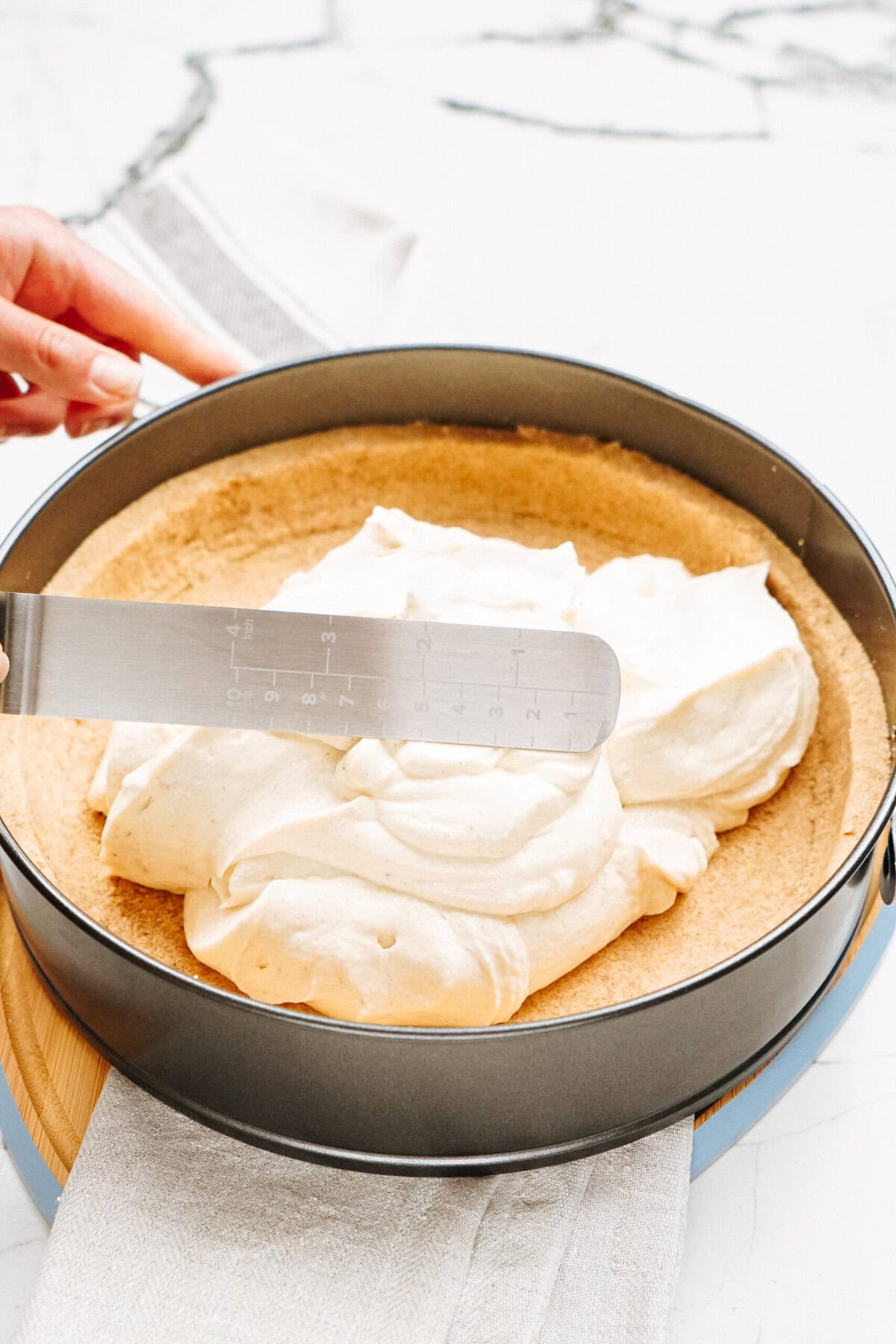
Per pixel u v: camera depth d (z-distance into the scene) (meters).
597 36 1.78
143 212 1.51
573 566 1.03
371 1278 0.84
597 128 1.69
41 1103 0.94
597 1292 0.84
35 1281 0.84
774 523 1.12
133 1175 0.88
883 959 1.04
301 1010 0.92
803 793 1.03
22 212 1.21
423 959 0.86
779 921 0.95
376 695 0.88
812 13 1.79
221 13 1.78
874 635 1.02
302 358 1.14
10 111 1.66
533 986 0.90
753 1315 0.87
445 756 0.88
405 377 1.16
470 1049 0.77
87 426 1.23
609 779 0.94
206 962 0.92
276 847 0.90
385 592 0.96
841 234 1.59
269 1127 0.86
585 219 1.60
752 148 1.67
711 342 1.49
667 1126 0.90
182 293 1.46
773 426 1.41
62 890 0.97
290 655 0.88
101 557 1.12
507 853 0.88
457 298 1.51
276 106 1.69
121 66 1.71
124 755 0.96
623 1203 0.87
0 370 1.18
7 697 0.89
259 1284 0.84
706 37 1.78
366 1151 0.86
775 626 1.04
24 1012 0.98
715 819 1.00
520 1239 0.86
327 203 1.52
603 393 1.14
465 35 1.77
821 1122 0.95
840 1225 0.91
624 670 0.99
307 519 1.21
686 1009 0.79
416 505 1.23
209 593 1.18
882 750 0.99
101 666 0.89
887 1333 0.86
